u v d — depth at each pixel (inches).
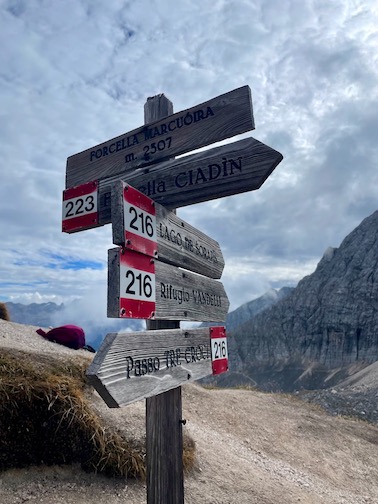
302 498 68.2
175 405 37.9
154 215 35.5
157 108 43.8
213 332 45.1
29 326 126.6
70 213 41.3
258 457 87.2
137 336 30.2
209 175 37.9
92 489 49.8
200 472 64.0
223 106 38.3
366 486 92.4
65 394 55.5
